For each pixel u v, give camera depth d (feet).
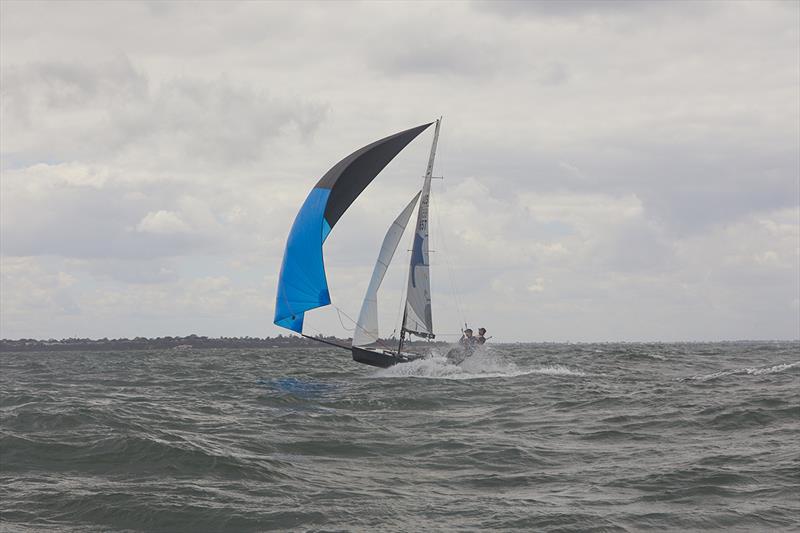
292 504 40.52
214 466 48.57
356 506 40.19
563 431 63.98
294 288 118.01
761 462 48.67
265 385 111.75
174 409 77.71
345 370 152.35
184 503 40.22
